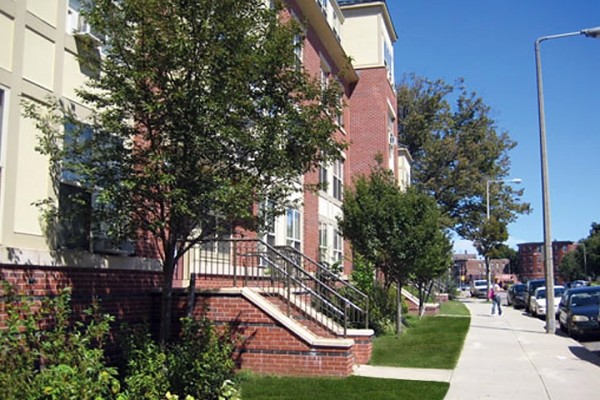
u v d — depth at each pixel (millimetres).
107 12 7883
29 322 6332
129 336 7910
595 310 19359
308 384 9820
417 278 22266
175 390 7242
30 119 8367
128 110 7918
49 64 8852
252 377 10367
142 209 8094
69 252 8922
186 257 12602
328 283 17594
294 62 8586
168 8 7816
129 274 10422
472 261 145375
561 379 10898
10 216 7934
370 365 12109
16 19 8219
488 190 48188
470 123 53250
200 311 11016
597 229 116688
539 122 20438
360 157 29562
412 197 17625
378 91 30125
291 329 10680
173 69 7723
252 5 8367
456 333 18016
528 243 153250
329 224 24156
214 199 7676
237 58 7711
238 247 14875
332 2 26344
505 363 12727
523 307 36406
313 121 8602
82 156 8297
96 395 5809
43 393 5582
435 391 9477
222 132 7473
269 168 8227
